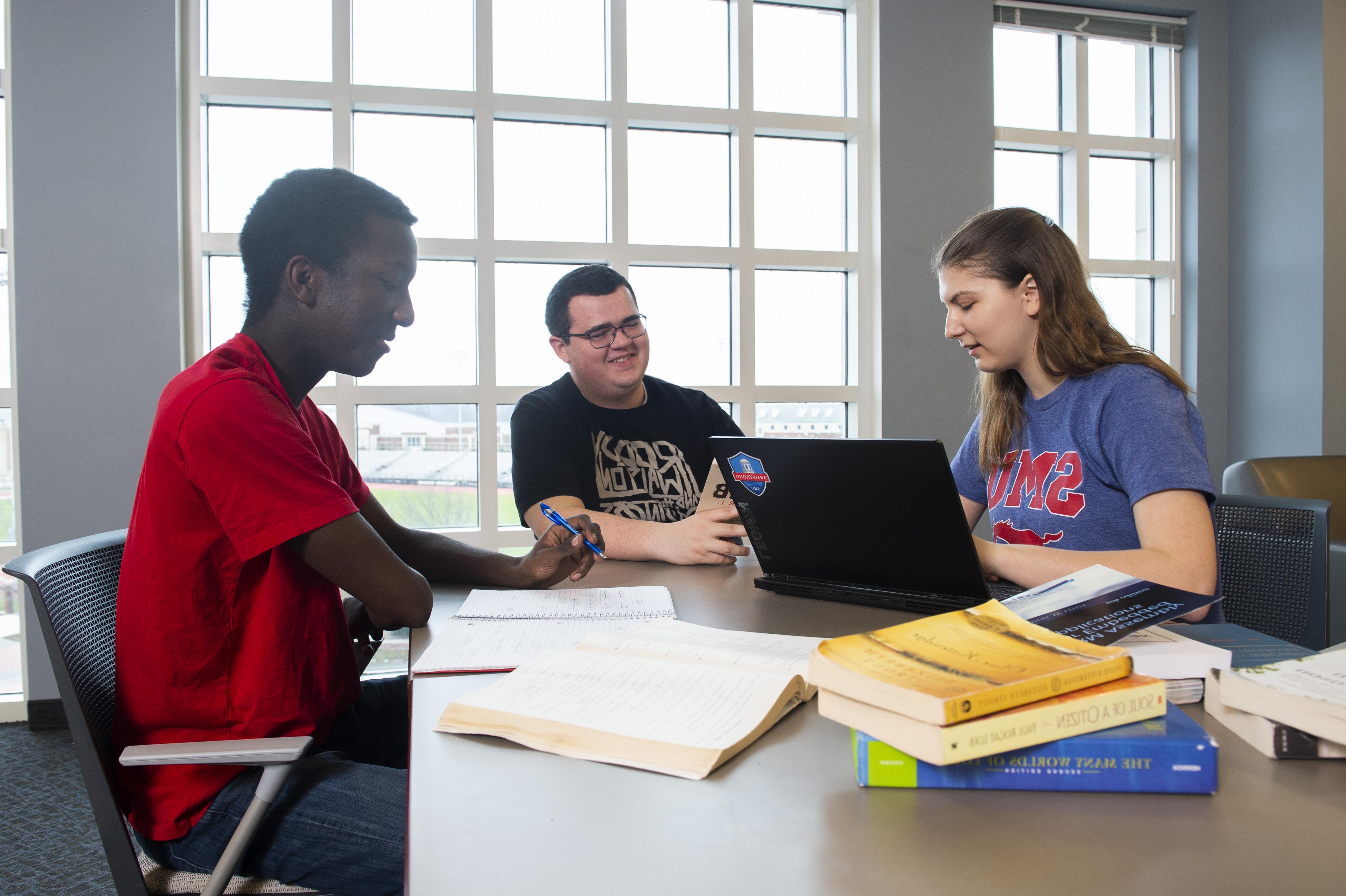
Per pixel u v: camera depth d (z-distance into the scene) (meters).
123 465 2.41
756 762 0.55
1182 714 0.53
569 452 1.69
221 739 0.90
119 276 2.39
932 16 2.94
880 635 0.59
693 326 2.96
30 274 2.34
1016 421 1.35
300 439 0.94
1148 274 3.33
